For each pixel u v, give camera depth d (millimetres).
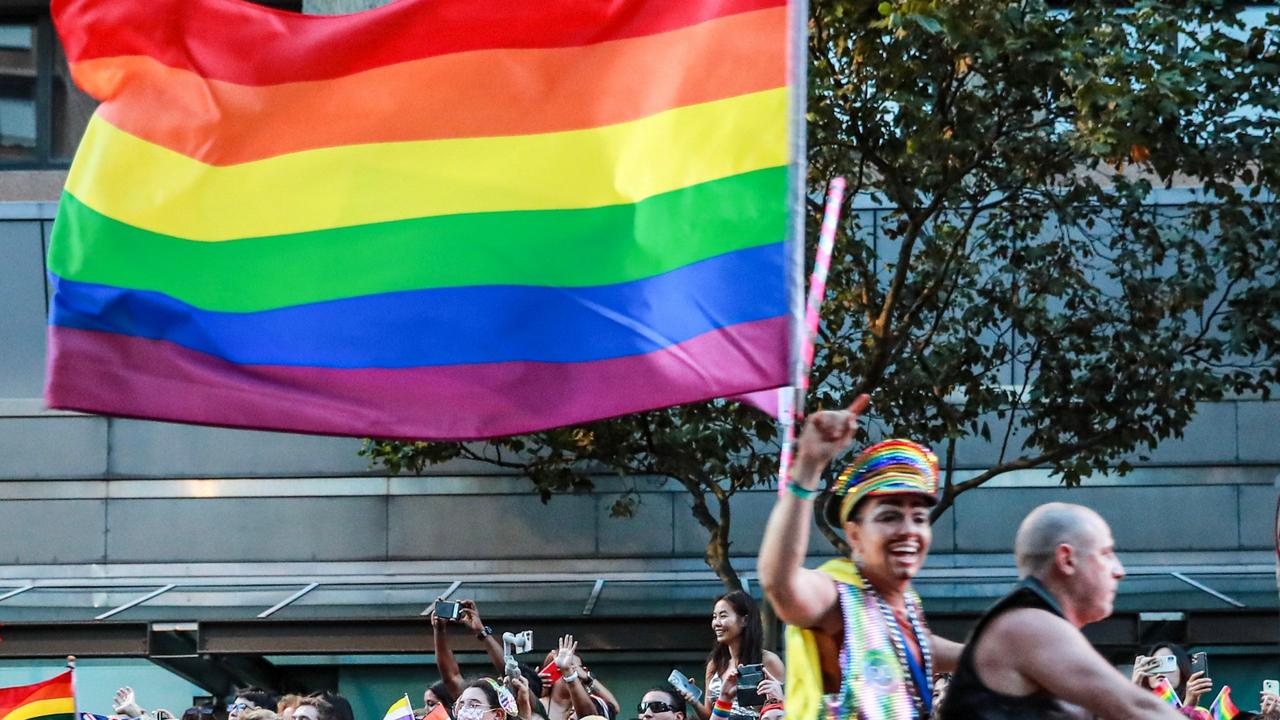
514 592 19422
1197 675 8227
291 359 6375
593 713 9555
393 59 6496
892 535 4801
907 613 4910
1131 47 13219
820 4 12711
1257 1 13586
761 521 19422
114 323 6371
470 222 6375
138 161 6469
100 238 6402
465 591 19406
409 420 6312
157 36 6508
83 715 11133
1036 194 15227
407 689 19438
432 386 6316
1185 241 14398
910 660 4805
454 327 6332
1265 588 18562
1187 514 19078
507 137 6402
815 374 14555
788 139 5922
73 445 19969
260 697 10195
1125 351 14203
